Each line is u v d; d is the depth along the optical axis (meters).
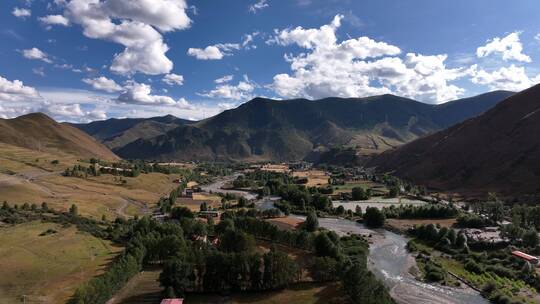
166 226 175.88
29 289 119.44
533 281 135.38
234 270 126.19
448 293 130.50
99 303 111.25
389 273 149.50
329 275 133.00
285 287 129.50
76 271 137.00
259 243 174.50
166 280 121.44
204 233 179.88
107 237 182.12
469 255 166.62
